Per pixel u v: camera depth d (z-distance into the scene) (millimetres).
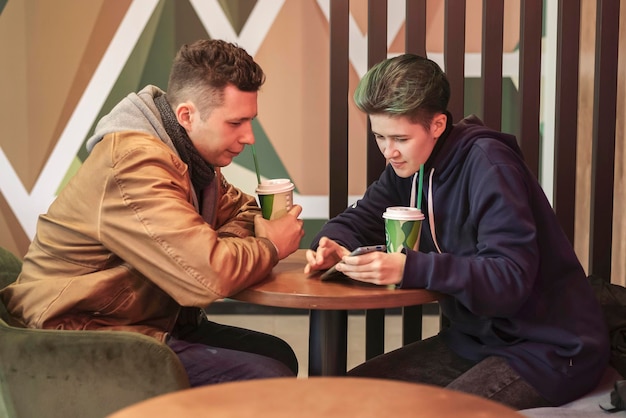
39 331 1788
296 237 2053
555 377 1926
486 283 1818
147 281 1960
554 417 1848
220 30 4023
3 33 3967
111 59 4016
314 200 4215
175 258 1812
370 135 2598
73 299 1870
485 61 2629
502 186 1893
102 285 1892
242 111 2010
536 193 1997
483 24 2631
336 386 1081
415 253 1836
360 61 4070
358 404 1014
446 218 2053
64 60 4004
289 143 4156
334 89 2609
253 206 2389
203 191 2160
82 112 4051
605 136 2678
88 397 1786
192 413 982
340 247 2002
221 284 1802
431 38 4020
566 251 2016
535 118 2658
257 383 1091
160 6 3988
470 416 983
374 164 2605
